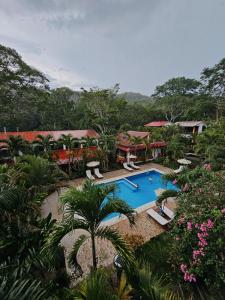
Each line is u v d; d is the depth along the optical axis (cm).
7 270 356
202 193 482
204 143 1516
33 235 474
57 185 648
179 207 509
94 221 395
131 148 1866
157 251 584
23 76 1972
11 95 1977
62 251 441
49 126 2895
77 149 1605
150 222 821
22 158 722
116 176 1500
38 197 555
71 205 375
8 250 451
